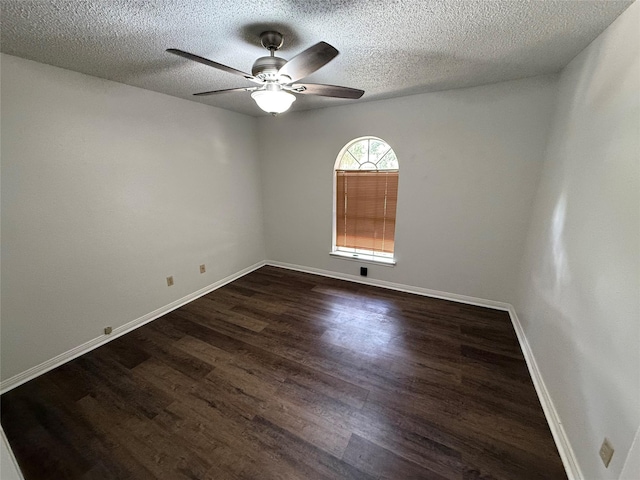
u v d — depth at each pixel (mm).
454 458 1426
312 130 3463
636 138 1104
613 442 1071
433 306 2975
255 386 1925
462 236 2906
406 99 2836
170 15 1347
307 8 1300
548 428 1583
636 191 1074
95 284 2334
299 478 1351
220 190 3432
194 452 1481
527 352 2160
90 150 2197
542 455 1434
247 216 3912
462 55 1850
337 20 1408
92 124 2189
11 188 1830
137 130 2498
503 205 2652
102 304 2398
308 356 2225
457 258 2986
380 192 3303
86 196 2211
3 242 1828
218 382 1965
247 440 1541
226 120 3393
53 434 1586
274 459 1440
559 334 1652
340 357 2207
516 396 1806
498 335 2457
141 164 2564
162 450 1492
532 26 1467
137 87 2459
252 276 3914
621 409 1042
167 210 2844
